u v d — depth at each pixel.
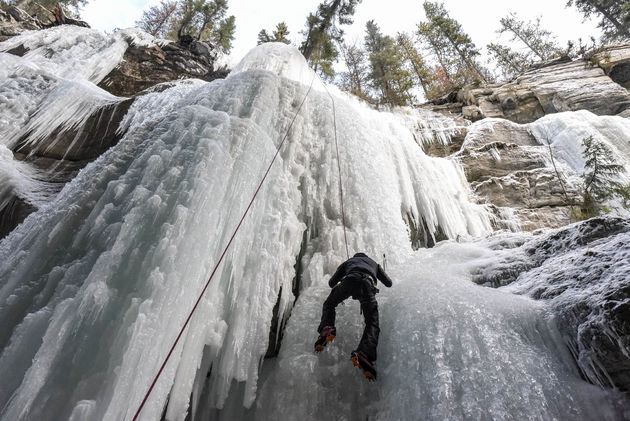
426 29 22.95
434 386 2.06
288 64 10.72
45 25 15.40
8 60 8.91
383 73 18.66
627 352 1.68
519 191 7.96
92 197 3.44
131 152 3.93
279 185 4.04
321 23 14.72
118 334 2.25
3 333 2.49
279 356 2.88
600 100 11.81
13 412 1.89
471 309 2.49
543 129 10.07
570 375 1.94
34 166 6.61
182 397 2.22
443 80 21.64
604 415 1.71
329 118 5.74
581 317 2.00
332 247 4.05
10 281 2.79
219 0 22.81
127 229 2.79
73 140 7.41
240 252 3.10
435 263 3.71
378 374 2.51
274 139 4.88
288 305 3.31
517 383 1.93
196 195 3.10
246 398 2.48
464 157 9.22
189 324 2.46
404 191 6.32
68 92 8.11
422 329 2.49
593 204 7.04
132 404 1.97
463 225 6.84
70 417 1.85
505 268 3.11
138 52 14.80
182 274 2.59
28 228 3.61
